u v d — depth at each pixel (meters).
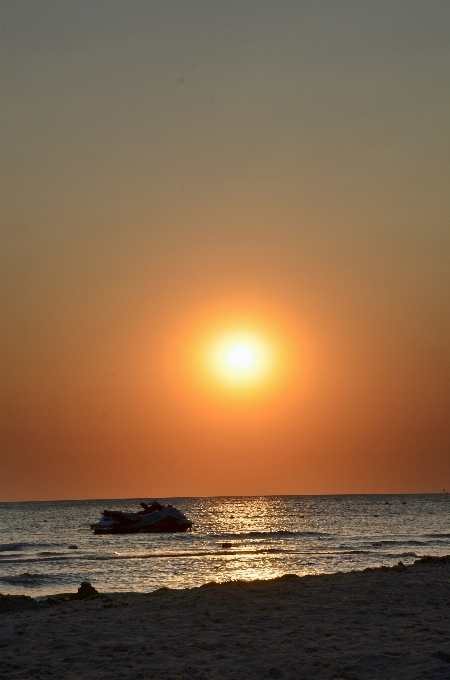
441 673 10.20
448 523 112.81
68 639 14.12
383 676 10.36
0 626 16.08
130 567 45.56
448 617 15.69
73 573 41.78
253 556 52.66
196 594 20.78
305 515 153.62
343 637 13.55
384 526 104.88
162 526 88.44
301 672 10.92
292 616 16.28
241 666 11.49
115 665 11.81
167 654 12.64
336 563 45.09
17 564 51.09
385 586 21.16
